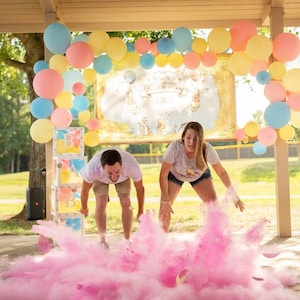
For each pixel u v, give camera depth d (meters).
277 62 5.98
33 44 9.62
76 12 6.88
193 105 7.39
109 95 7.38
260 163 18.58
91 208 11.67
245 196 13.61
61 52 5.93
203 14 7.00
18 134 28.56
